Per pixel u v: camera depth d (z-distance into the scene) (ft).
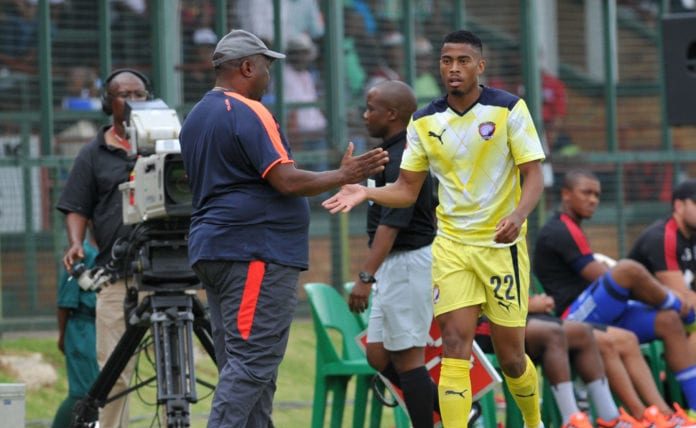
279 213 69.05
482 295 73.77
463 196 73.10
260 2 137.90
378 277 79.61
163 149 77.10
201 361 118.42
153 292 78.84
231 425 67.41
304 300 139.03
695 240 102.73
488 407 88.02
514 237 70.44
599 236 149.28
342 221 139.54
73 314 90.48
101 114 131.75
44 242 124.98
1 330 123.44
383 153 68.28
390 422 104.58
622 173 150.30
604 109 155.63
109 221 86.89
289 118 139.95
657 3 157.69
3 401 74.54
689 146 157.28
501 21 147.64
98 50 131.75
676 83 89.30
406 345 78.43
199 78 136.15
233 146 68.80
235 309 68.49
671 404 99.76
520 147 71.92
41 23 127.75
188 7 135.95
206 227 69.05
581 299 96.58
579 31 156.97
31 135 129.49
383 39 145.18
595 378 89.35
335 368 87.10
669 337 96.07
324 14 141.08
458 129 72.84
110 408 86.74
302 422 104.58
